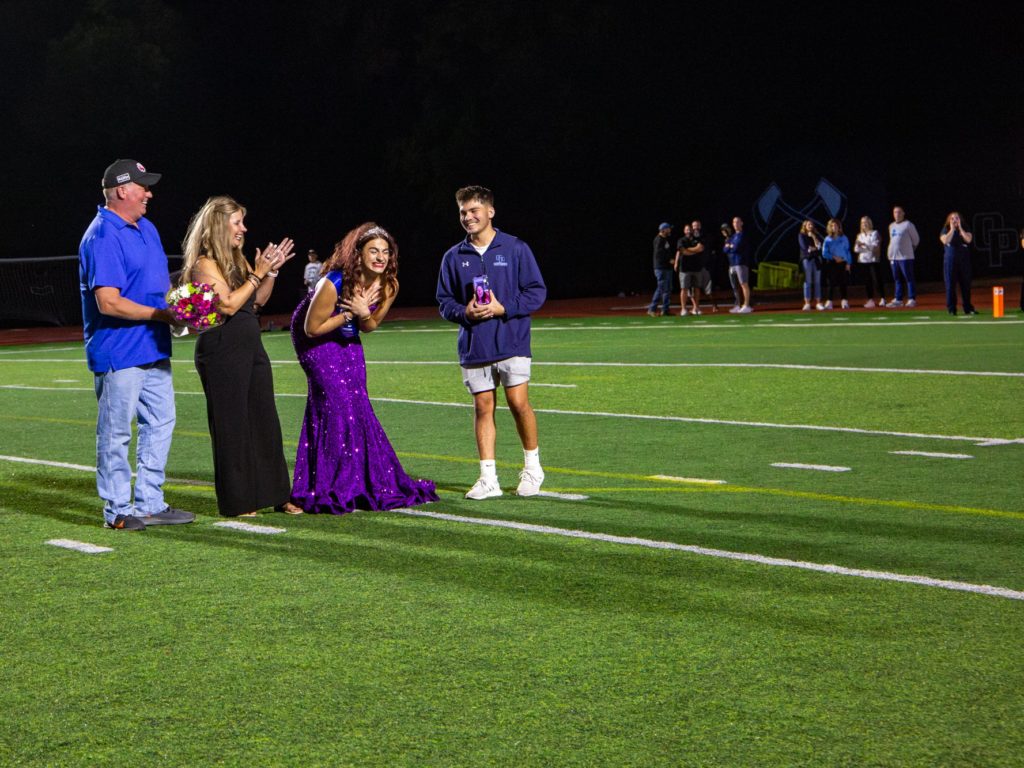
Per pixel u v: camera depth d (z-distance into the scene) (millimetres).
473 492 8398
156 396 7816
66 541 7387
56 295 39250
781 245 42594
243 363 7867
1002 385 13453
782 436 10664
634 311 32875
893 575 6129
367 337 26578
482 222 8289
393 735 4258
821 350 18281
